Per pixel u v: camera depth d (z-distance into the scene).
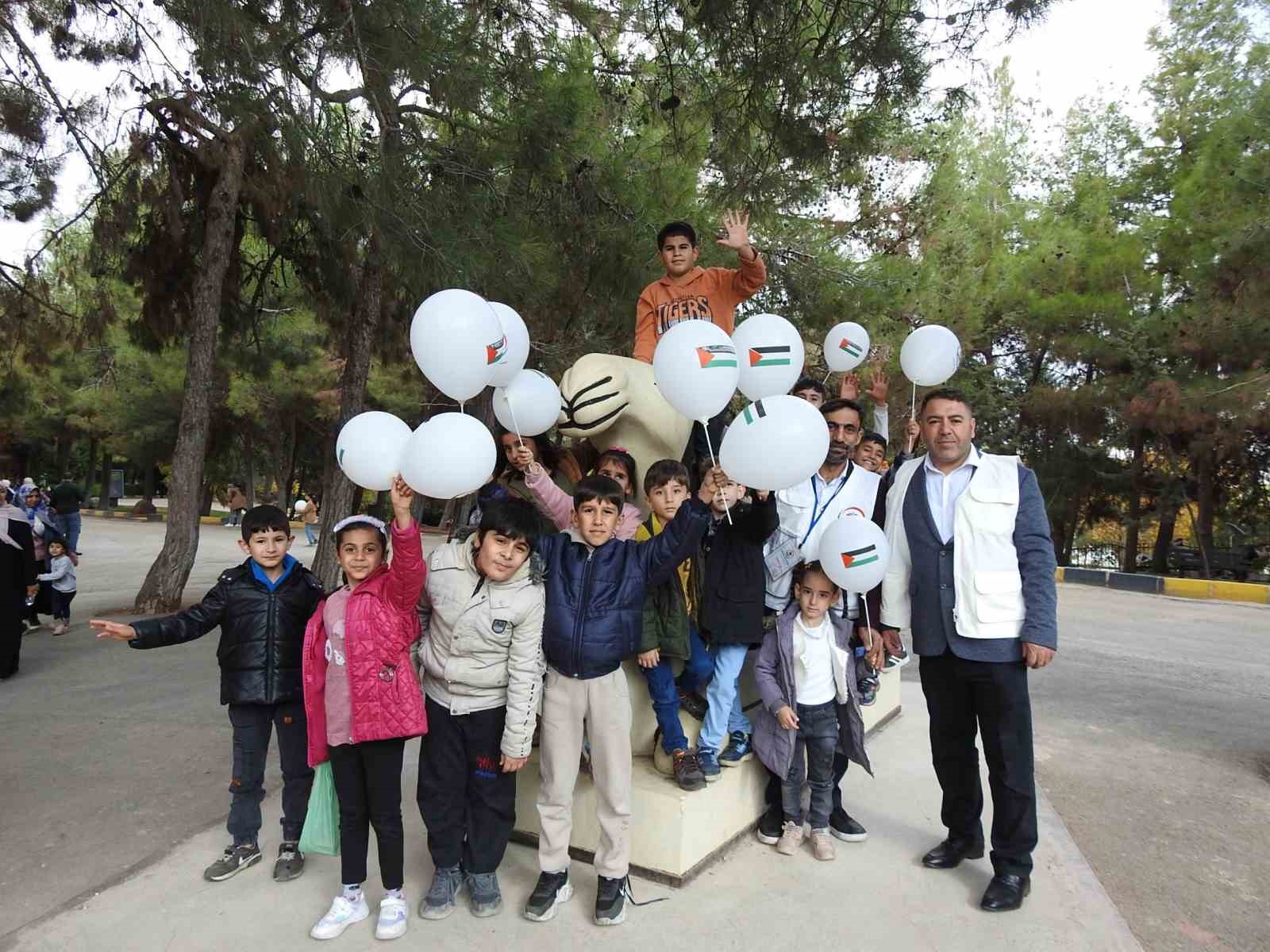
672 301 4.00
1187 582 14.29
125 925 2.70
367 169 6.09
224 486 32.78
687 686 3.35
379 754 2.67
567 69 7.04
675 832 2.94
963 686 3.09
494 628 2.68
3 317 9.81
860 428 3.67
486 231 6.47
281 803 3.79
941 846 3.20
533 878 3.01
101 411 24.45
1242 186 12.54
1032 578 2.92
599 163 8.32
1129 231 16.62
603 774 2.72
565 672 2.70
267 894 2.91
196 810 3.74
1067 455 17.97
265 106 5.80
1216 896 3.12
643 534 3.33
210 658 7.11
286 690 3.05
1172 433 15.09
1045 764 4.69
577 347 9.87
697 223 8.79
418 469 2.51
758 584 3.17
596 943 2.58
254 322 11.76
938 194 13.41
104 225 8.96
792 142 5.53
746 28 4.96
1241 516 18.66
